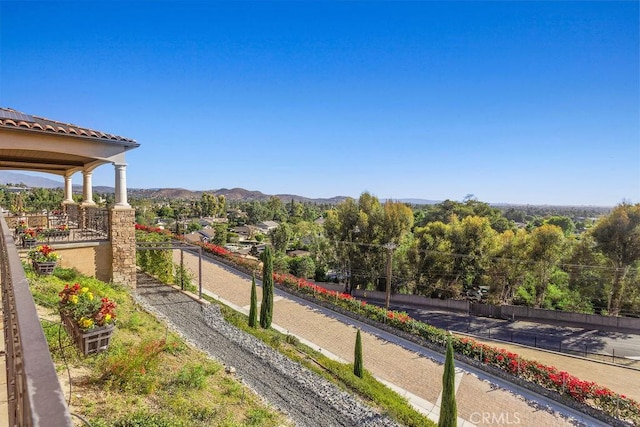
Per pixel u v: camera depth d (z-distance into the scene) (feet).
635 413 40.63
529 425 39.52
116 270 40.04
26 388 3.19
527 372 47.98
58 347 19.62
